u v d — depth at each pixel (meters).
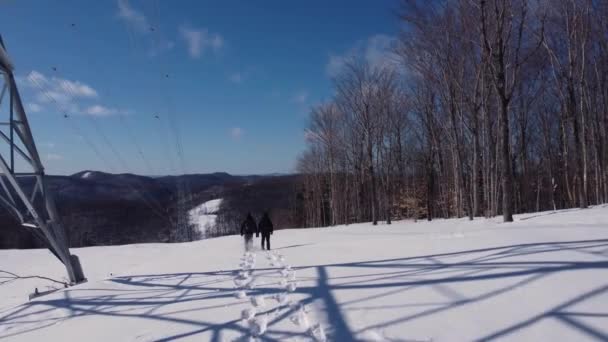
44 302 5.78
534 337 2.88
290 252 9.80
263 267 7.51
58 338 4.04
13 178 7.55
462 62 23.70
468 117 27.34
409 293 4.18
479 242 6.86
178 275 7.49
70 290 6.55
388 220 30.58
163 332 3.79
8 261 16.30
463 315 3.41
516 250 5.56
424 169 42.78
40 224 8.02
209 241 22.44
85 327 4.31
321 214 57.94
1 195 7.79
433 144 36.19
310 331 3.38
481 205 29.45
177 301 5.10
